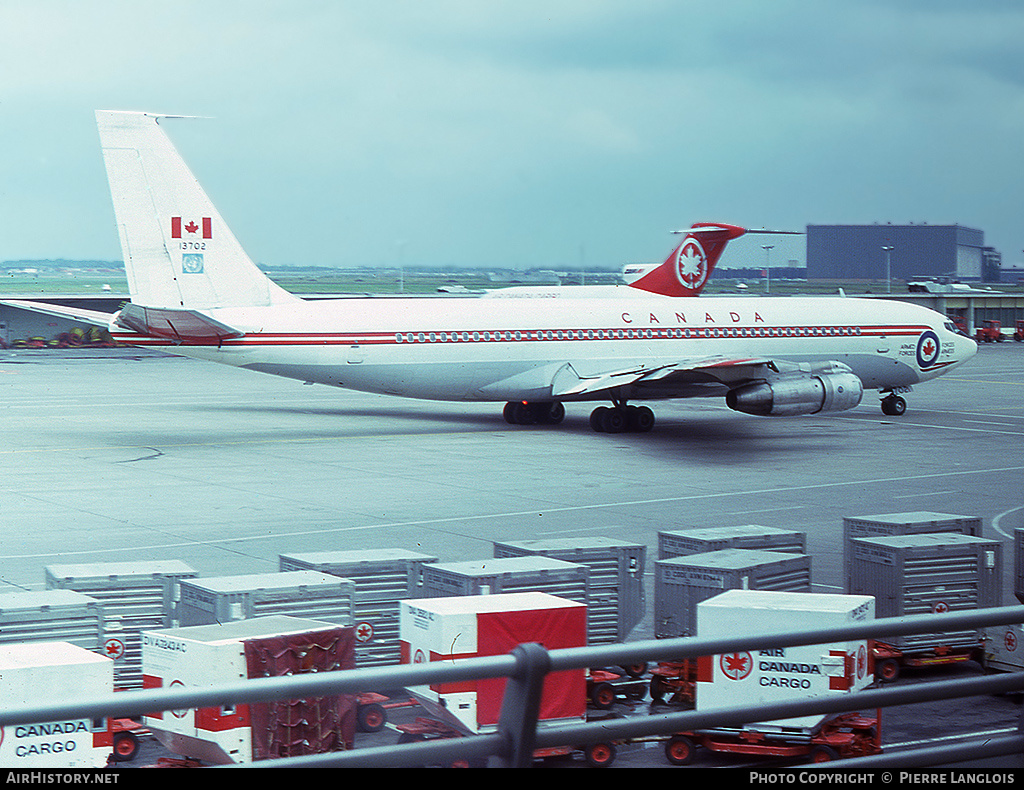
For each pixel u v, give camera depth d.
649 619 27.75
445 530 38.41
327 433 66.94
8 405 81.88
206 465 53.78
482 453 58.53
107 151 58.44
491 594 22.52
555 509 42.56
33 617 20.38
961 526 28.55
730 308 73.19
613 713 22.22
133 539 36.62
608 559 24.42
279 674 18.22
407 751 8.01
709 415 79.38
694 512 42.00
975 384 108.44
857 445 62.53
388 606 23.72
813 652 19.27
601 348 68.44
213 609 21.22
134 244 59.34
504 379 66.69
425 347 64.31
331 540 36.62
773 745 19.53
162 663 18.59
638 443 63.06
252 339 60.81
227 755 17.55
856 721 19.48
